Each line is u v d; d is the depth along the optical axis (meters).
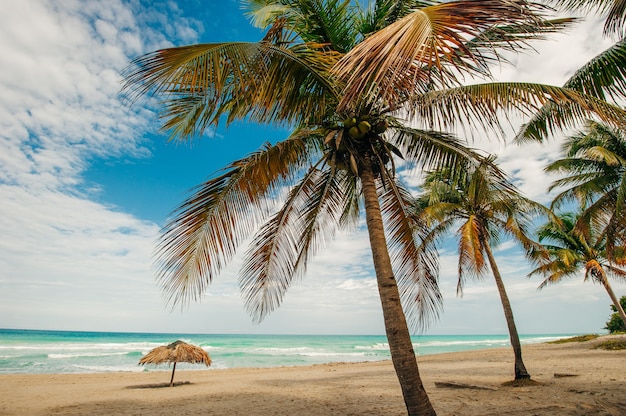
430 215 9.62
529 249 10.92
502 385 8.66
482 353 23.19
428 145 5.39
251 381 13.32
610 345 17.80
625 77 4.95
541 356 17.17
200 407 8.35
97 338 63.47
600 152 9.54
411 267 5.63
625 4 4.64
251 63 3.59
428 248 5.65
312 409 7.52
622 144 11.02
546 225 16.62
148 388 12.10
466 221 10.24
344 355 37.12
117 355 31.11
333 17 4.88
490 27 2.37
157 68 3.13
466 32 2.31
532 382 8.36
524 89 3.79
